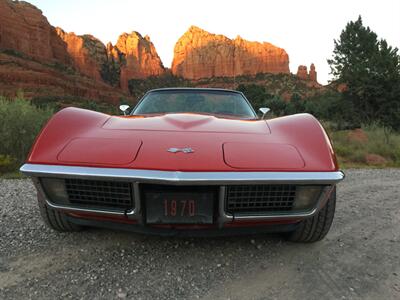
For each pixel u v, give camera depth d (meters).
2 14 97.06
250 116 3.02
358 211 3.42
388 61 29.34
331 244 2.39
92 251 2.14
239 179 1.66
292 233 2.24
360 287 1.80
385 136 11.84
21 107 6.47
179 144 1.87
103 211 1.81
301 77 141.38
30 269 1.91
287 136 2.07
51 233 2.43
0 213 2.91
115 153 1.80
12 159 5.81
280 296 1.69
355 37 34.62
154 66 175.12
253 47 160.88
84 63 138.62
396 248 2.37
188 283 1.79
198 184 1.65
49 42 111.12
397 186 5.04
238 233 1.91
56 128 2.01
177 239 2.33
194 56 169.12
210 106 3.13
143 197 1.78
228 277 1.86
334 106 31.78
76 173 1.71
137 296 1.66
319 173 1.76
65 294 1.66
